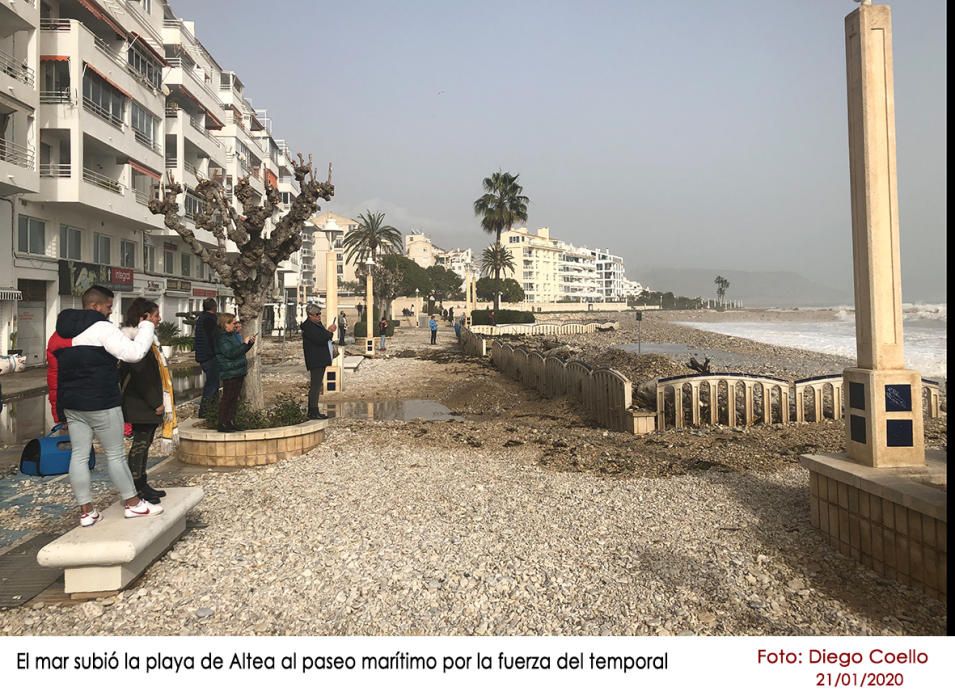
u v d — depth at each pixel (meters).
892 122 4.57
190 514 5.67
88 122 24.89
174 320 39.25
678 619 3.75
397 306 92.75
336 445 8.76
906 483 4.15
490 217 63.81
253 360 9.23
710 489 6.43
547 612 3.84
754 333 46.34
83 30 24.45
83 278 26.56
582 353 26.23
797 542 4.87
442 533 5.14
